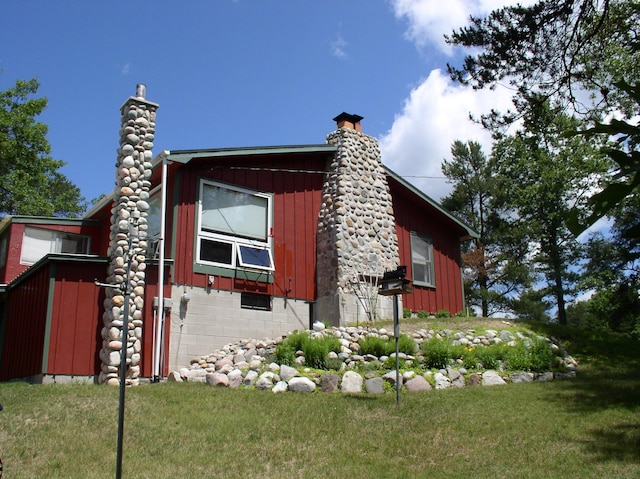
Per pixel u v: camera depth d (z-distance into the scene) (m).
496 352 11.62
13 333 12.09
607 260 24.05
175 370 11.40
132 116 11.26
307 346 10.57
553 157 25.72
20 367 11.17
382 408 8.35
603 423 7.52
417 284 16.97
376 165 15.96
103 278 10.60
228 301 12.64
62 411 7.75
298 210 14.66
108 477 5.76
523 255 29.75
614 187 1.68
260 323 13.11
